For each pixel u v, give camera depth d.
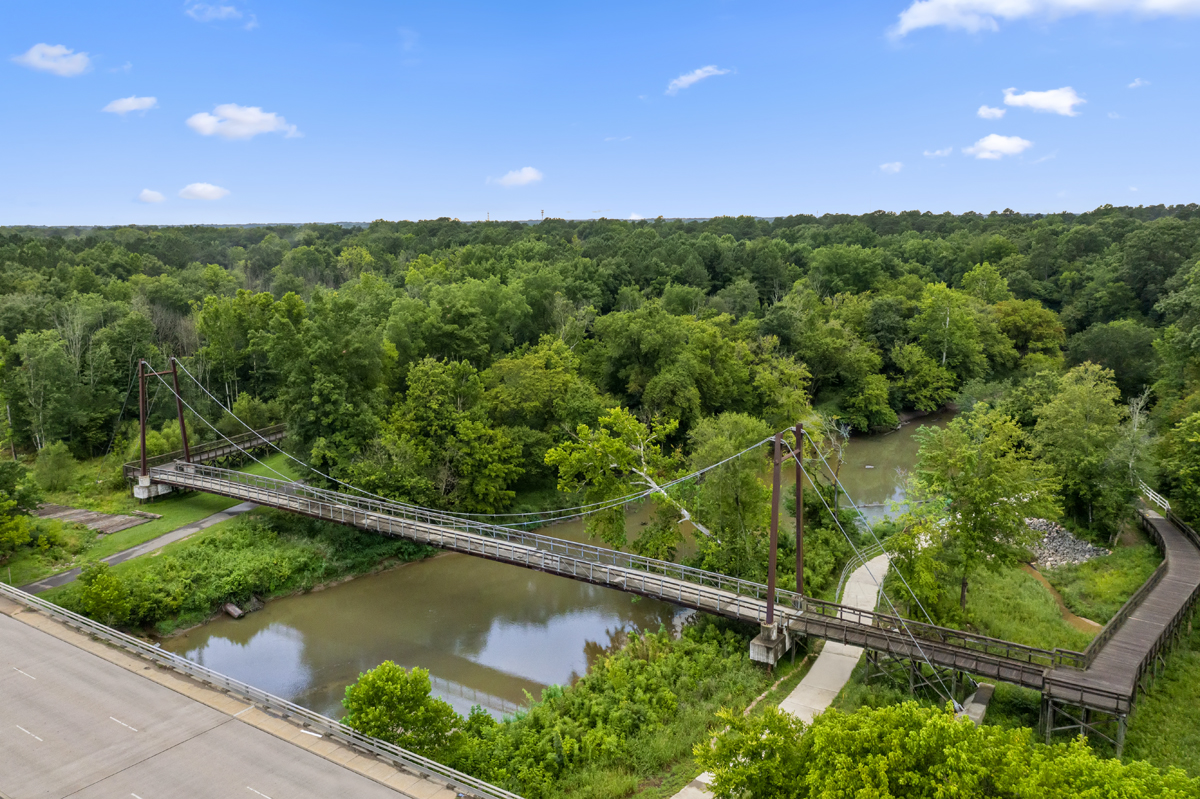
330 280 108.88
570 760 25.22
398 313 64.81
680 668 30.86
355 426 50.41
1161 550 40.44
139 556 42.44
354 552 46.78
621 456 40.75
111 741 23.58
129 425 62.00
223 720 24.92
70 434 59.62
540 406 57.94
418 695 23.92
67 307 65.94
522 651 37.00
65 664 28.61
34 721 24.67
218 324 66.94
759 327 79.75
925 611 30.67
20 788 21.25
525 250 110.88
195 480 51.34
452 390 53.66
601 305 89.50
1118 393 47.16
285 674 34.69
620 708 27.78
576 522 55.50
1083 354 76.44
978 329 85.12
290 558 44.16
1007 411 55.38
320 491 47.75
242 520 47.91
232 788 21.28
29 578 38.91
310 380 51.72
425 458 50.34
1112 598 36.81
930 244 123.19
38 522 43.53
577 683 30.73
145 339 66.19
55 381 58.88
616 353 66.69
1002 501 30.88
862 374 76.88
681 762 25.27
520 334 76.38
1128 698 23.56
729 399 69.00
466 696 32.94
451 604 42.44
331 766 22.41
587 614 41.16
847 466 66.19
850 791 15.95
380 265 118.38
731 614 32.66
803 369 71.12
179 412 55.72
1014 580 38.72
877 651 29.22
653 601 42.50
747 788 18.14
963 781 15.65
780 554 39.44
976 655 27.17
